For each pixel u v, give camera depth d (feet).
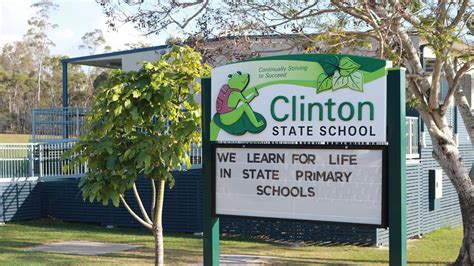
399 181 23.76
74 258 40.37
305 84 25.46
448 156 36.14
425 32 34.22
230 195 27.32
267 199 26.53
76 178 59.77
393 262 23.80
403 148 23.94
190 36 38.01
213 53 38.11
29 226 56.90
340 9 36.01
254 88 26.50
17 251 43.21
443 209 57.82
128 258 40.55
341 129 24.75
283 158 26.20
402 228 23.73
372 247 46.06
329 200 25.27
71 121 77.15
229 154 27.32
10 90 218.59
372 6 35.35
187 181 53.01
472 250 36.24
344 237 47.29
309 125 25.40
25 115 218.79
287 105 25.85
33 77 218.18
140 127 28.19
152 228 28.84
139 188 55.47
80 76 200.23
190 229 52.70
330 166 25.22
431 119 36.01
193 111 27.96
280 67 25.98
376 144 24.30
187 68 28.27
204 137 27.81
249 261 39.88
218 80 27.30
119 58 80.12
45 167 61.57
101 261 39.27
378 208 24.30
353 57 24.47
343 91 24.68
